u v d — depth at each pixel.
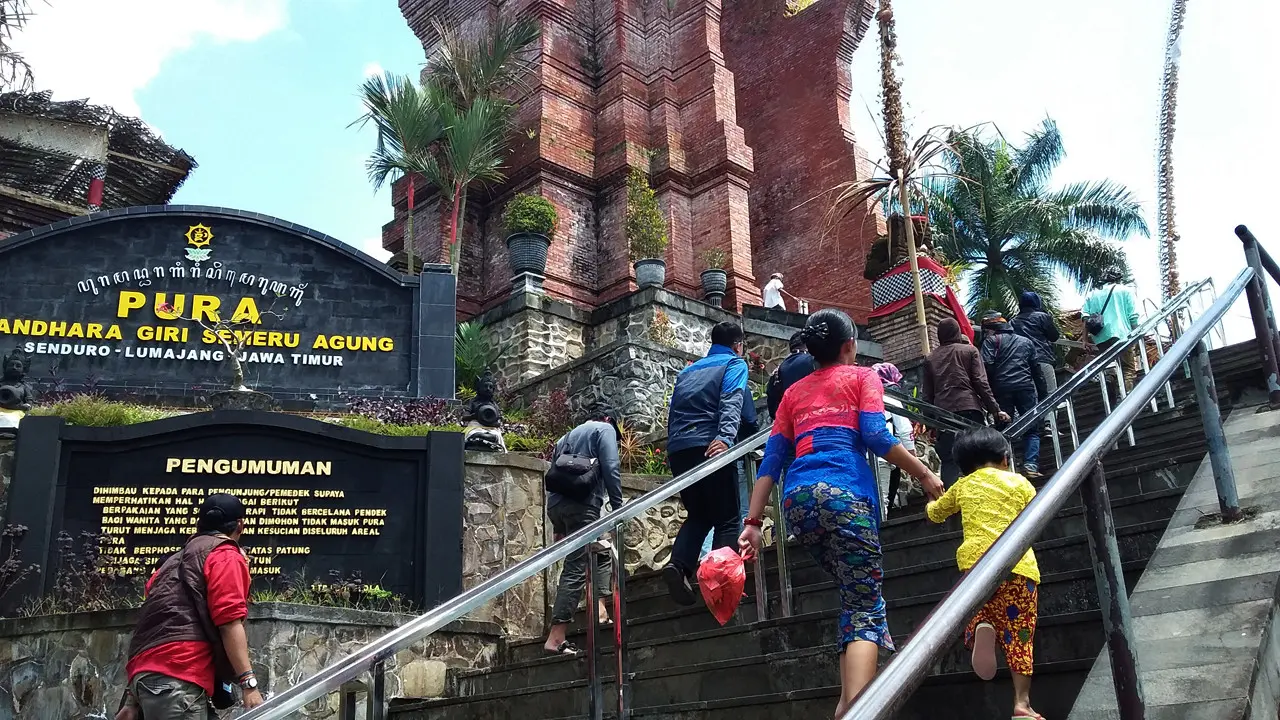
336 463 10.54
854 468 4.45
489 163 22.98
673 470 7.02
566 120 25.58
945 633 2.43
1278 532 4.91
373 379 15.12
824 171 29.22
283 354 14.97
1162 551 5.14
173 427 10.39
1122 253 32.06
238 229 15.34
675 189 25.36
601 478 7.88
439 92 22.86
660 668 6.57
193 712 5.20
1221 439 5.37
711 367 7.07
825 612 5.84
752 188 30.69
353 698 5.25
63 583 9.79
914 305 16.86
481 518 10.95
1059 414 11.48
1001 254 33.03
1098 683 4.09
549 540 11.26
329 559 10.26
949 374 9.34
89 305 14.58
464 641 9.77
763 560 6.62
